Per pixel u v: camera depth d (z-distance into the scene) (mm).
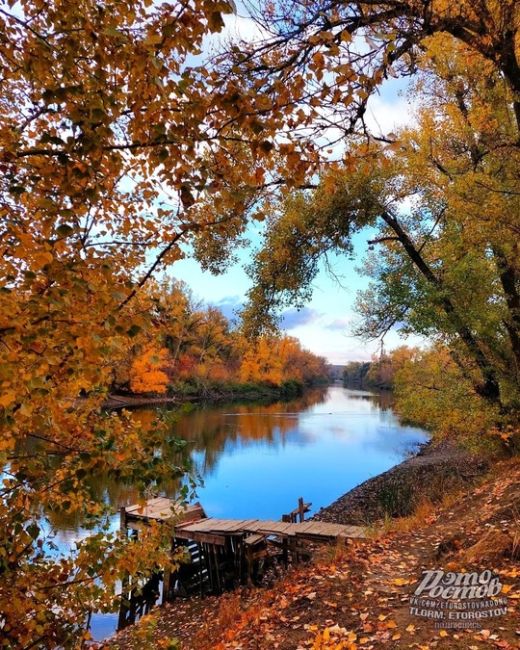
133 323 2377
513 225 9594
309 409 56438
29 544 3463
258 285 13234
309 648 4789
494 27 5426
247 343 14766
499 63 5809
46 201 2340
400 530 8906
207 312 62406
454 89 11430
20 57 2531
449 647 4020
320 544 11266
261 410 53719
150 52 2168
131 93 2545
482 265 11094
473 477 15578
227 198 2652
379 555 7086
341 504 17891
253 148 2631
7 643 3318
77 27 2307
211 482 22406
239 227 3512
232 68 2678
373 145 3328
